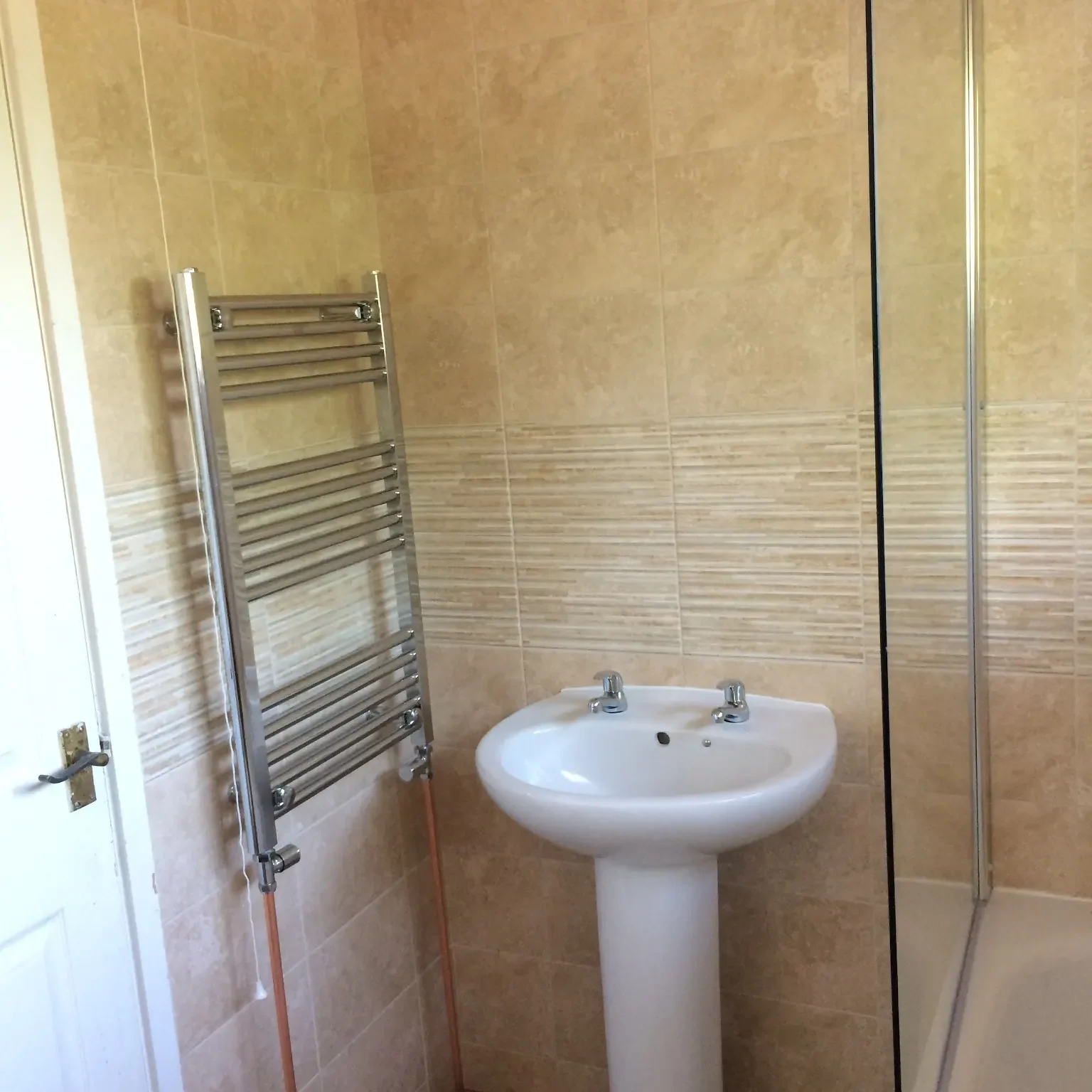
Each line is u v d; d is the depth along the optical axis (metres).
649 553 2.16
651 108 2.00
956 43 1.74
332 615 2.15
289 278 2.03
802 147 1.91
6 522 1.54
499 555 2.28
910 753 1.49
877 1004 2.16
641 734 2.08
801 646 2.08
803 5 1.87
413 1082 2.43
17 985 1.58
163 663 1.79
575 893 2.37
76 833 1.66
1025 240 1.92
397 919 2.37
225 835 1.92
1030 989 1.94
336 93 2.13
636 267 2.06
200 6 1.83
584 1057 2.45
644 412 2.11
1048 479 1.99
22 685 1.58
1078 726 2.06
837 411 1.97
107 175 1.67
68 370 1.61
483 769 1.95
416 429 2.29
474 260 2.18
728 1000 2.28
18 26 1.53
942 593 1.71
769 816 1.80
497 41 2.08
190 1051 1.87
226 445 1.77
